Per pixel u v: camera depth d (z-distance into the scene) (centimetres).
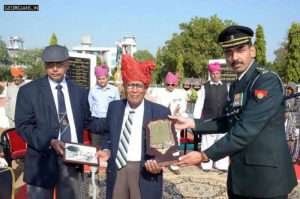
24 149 439
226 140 184
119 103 229
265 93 180
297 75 2866
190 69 4553
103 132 252
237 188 194
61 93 241
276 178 182
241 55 197
